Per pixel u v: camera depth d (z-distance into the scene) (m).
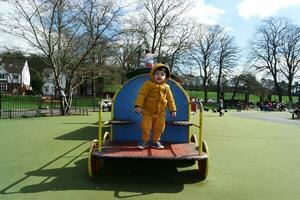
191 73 51.31
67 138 10.84
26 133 11.97
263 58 62.28
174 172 6.58
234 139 12.23
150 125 6.33
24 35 22.30
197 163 7.07
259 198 5.20
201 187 5.66
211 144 10.70
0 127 13.76
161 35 41.88
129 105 7.41
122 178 6.07
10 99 29.48
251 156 8.74
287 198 5.24
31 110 21.09
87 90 63.34
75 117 21.00
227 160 8.09
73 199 4.86
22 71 87.25
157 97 6.35
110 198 4.95
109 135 7.93
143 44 41.31
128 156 5.63
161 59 42.41
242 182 6.08
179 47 44.47
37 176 6.10
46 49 23.05
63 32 23.17
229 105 60.88
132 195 5.11
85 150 8.72
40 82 73.12
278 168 7.35
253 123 21.42
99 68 27.73
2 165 6.91
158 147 6.34
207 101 65.06
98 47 25.83
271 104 53.66
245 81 65.06
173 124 7.04
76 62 24.95
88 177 6.08
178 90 7.45
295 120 26.69
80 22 23.66
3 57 25.02
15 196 4.95
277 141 12.06
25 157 7.75
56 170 6.57
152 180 6.00
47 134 11.80
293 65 60.62
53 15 22.20
